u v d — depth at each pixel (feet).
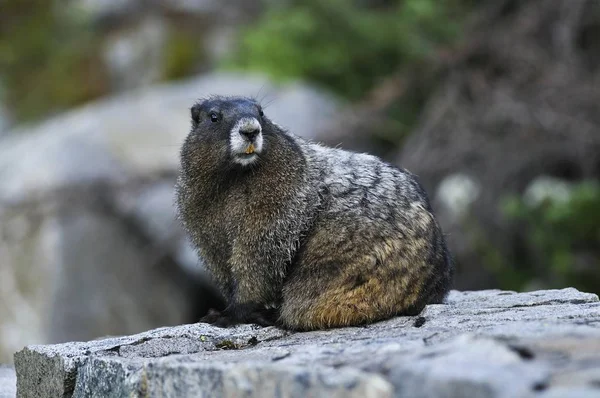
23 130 86.79
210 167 29.91
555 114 62.39
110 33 94.32
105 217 67.92
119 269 66.95
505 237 62.54
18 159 71.92
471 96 68.03
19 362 29.09
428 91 72.64
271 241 29.25
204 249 31.12
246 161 29.01
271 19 85.10
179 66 89.51
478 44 67.92
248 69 81.51
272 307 30.17
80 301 64.80
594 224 58.80
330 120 71.97
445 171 64.49
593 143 61.31
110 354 26.76
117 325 65.51
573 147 62.80
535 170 65.00
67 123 76.18
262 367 19.99
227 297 31.22
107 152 70.23
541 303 30.04
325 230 28.76
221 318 30.19
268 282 29.58
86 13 94.94
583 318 23.82
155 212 67.82
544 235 59.77
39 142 73.26
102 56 91.97
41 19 95.81
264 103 72.54
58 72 91.97
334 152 30.40
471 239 61.36
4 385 32.24
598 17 67.00
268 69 80.94
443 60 68.95
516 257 63.05
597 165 64.34
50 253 64.85
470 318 26.23
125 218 68.54
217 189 29.96
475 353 18.78
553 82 63.57
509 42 67.36
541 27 68.08
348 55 82.02
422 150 64.95
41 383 27.71
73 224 66.44
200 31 91.81
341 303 28.22
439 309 28.19
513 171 63.46
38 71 93.09
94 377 25.03
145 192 68.90
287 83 77.10
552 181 62.08
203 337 27.84
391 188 29.25
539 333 20.38
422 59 71.67
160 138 71.36
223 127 29.78
